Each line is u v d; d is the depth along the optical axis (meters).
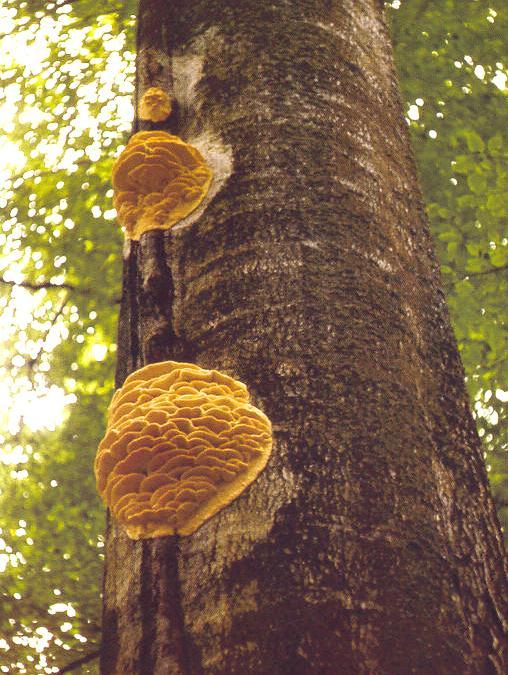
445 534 2.63
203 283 2.90
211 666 2.43
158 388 2.68
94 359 8.08
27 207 8.15
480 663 2.51
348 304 2.84
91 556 8.22
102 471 2.61
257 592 2.48
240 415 2.64
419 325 2.95
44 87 8.40
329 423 2.67
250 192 3.01
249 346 2.77
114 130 8.30
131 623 2.55
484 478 2.82
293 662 2.40
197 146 3.16
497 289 7.68
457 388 2.92
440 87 7.84
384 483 2.62
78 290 8.04
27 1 8.33
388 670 2.41
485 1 7.98
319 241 2.93
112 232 8.03
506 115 7.85
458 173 7.80
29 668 8.23
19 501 8.24
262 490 2.59
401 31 7.89
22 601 8.25
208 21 3.43
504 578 2.67
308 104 3.21
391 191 3.17
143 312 2.92
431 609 2.51
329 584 2.48
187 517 2.56
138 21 3.63
